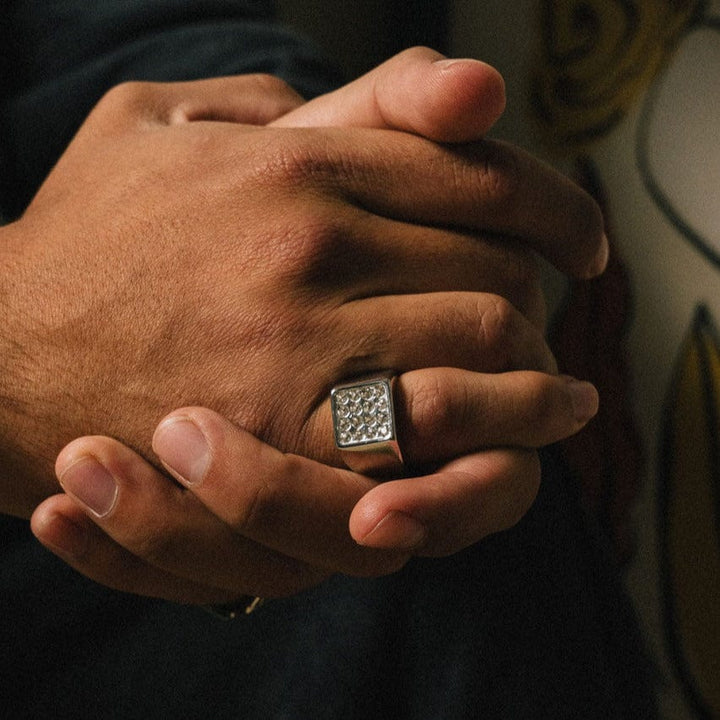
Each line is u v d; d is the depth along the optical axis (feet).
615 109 1.70
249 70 1.47
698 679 1.58
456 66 1.02
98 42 1.71
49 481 1.07
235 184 1.05
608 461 1.73
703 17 1.54
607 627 1.18
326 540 0.99
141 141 1.12
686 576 1.60
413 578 1.15
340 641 1.17
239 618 1.22
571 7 1.77
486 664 1.12
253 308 1.01
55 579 1.26
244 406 1.01
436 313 1.03
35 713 1.24
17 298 1.06
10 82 1.84
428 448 1.01
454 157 1.06
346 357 1.01
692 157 1.57
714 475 1.55
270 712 1.18
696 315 1.57
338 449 1.00
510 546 1.15
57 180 1.14
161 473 1.02
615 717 1.14
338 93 1.13
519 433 1.02
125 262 1.04
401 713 1.16
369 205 1.05
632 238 1.69
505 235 1.09
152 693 1.22
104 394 1.04
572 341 1.80
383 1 2.19
